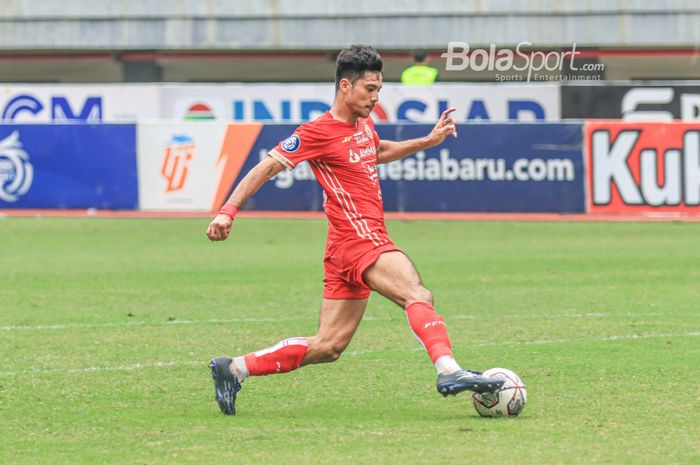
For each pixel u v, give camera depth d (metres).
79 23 74.44
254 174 17.75
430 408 19.17
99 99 61.06
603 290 33.72
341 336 18.42
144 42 74.50
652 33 72.94
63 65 74.44
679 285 34.62
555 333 26.81
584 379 21.48
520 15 73.38
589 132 51.91
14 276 37.34
